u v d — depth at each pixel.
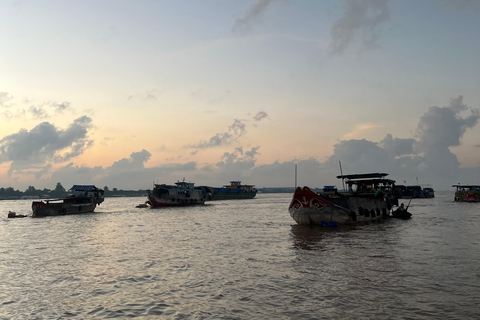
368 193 41.66
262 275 14.83
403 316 9.88
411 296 11.58
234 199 130.12
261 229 32.31
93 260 18.88
